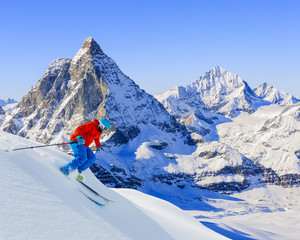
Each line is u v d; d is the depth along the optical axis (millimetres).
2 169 6129
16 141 7762
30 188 6074
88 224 6242
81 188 7969
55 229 5422
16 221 5051
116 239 6391
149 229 8461
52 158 8234
